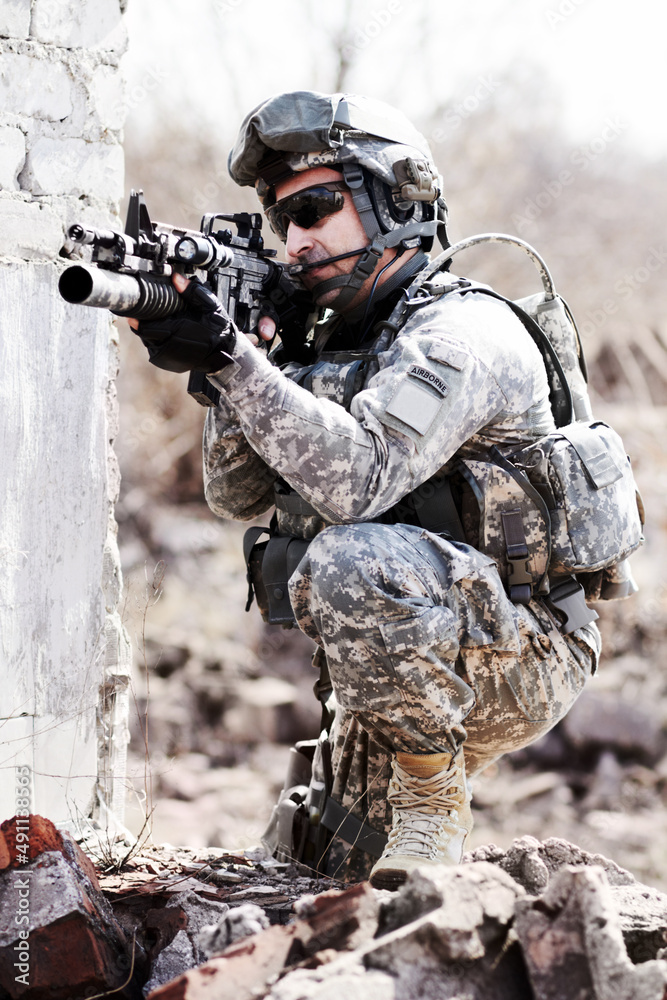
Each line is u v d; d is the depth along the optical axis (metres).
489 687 2.48
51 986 1.95
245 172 2.73
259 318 2.64
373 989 1.58
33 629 2.80
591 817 6.73
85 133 2.91
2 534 2.73
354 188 2.61
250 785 6.86
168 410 11.34
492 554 2.51
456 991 1.65
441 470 2.53
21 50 2.76
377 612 2.24
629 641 8.31
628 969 1.61
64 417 2.85
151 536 10.08
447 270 2.81
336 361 2.70
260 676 8.19
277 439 2.25
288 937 1.73
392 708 2.30
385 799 2.73
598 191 15.45
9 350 2.73
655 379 14.27
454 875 1.76
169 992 1.62
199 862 2.76
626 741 7.39
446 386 2.32
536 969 1.69
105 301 2.00
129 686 3.09
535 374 2.57
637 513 2.67
